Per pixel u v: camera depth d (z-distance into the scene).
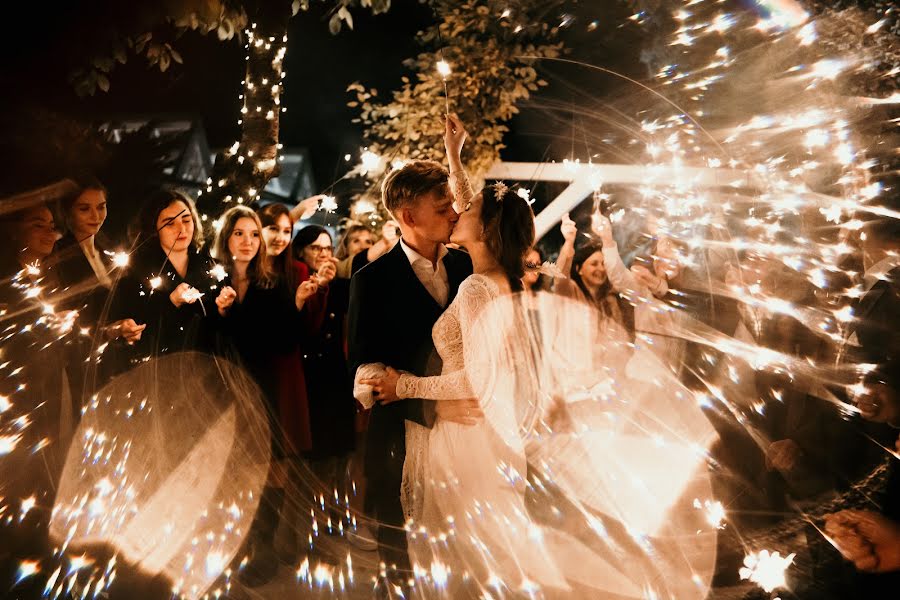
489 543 3.74
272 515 5.74
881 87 6.60
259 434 5.76
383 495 4.04
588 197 11.16
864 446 3.93
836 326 4.92
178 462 5.46
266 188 13.80
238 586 5.03
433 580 3.75
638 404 5.34
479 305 3.73
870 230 4.56
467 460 3.77
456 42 10.08
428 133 9.81
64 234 5.39
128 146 11.34
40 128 7.30
